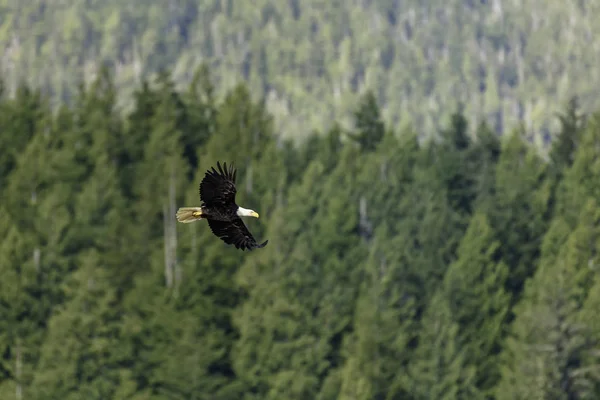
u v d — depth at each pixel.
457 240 81.06
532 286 72.62
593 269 73.12
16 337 64.19
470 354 66.62
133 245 72.50
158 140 83.00
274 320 61.84
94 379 60.66
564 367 62.12
